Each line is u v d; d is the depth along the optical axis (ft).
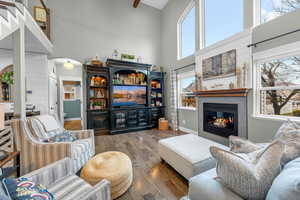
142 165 7.38
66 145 5.72
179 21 14.96
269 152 2.54
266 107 8.00
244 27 8.57
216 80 10.07
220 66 9.71
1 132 5.32
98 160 5.80
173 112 15.55
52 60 13.19
